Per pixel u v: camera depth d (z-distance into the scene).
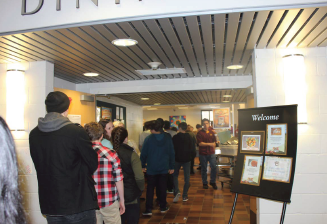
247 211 4.47
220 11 2.26
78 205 1.88
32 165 3.77
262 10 2.23
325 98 3.27
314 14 2.36
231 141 7.12
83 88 5.67
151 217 4.22
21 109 3.77
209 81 5.25
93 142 2.46
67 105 2.08
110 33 2.73
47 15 2.51
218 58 3.85
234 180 2.92
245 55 3.77
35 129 2.01
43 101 3.79
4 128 0.69
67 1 2.47
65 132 1.90
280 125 2.78
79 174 1.93
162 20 2.43
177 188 5.00
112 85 5.55
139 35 2.87
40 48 3.20
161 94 6.83
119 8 2.36
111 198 2.41
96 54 3.51
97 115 6.23
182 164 5.10
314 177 3.23
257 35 2.91
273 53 3.37
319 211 3.21
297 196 3.25
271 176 2.69
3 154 0.66
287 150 2.68
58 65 4.12
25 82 3.86
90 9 2.42
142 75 5.00
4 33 2.65
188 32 2.87
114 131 3.09
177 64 4.17
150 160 4.27
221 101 8.76
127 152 2.99
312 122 3.26
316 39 3.02
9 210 0.65
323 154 3.23
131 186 2.94
